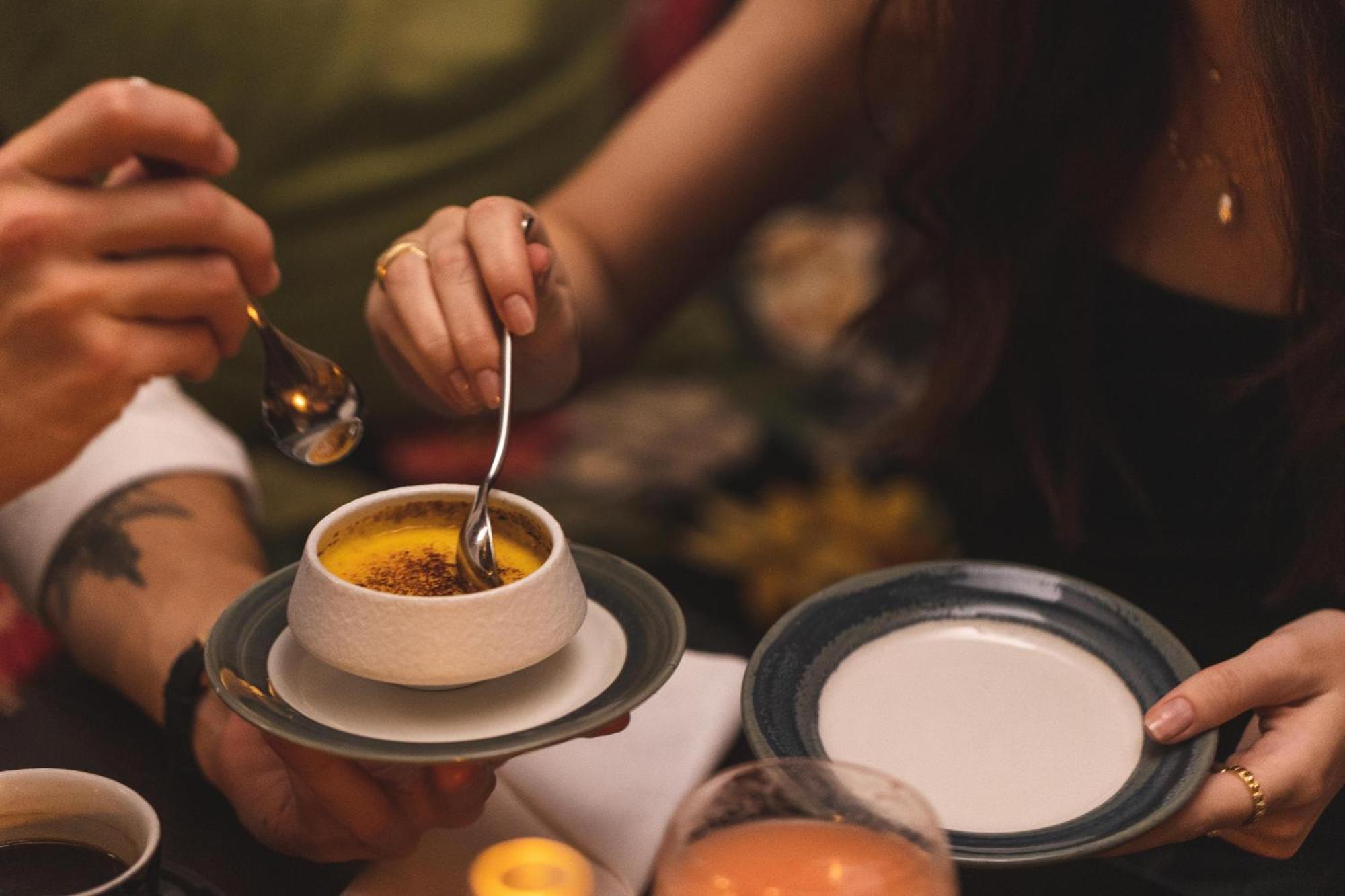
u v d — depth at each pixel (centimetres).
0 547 100
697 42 239
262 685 67
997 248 121
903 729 74
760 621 179
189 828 78
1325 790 75
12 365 72
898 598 83
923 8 122
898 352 211
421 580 71
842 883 50
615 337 138
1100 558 125
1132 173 115
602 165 141
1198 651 112
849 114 143
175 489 106
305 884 74
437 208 190
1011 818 68
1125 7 109
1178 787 66
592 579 77
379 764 70
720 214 142
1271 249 112
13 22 174
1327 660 76
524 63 193
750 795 55
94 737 86
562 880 72
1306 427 103
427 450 198
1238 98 110
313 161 184
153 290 72
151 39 175
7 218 69
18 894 61
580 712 64
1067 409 124
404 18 184
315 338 190
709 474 207
